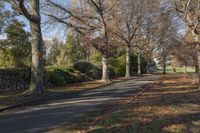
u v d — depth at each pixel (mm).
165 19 57562
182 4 29531
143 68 82062
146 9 54188
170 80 44562
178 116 15312
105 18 44500
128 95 24656
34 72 24391
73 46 61406
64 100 21781
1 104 18922
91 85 34875
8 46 33500
